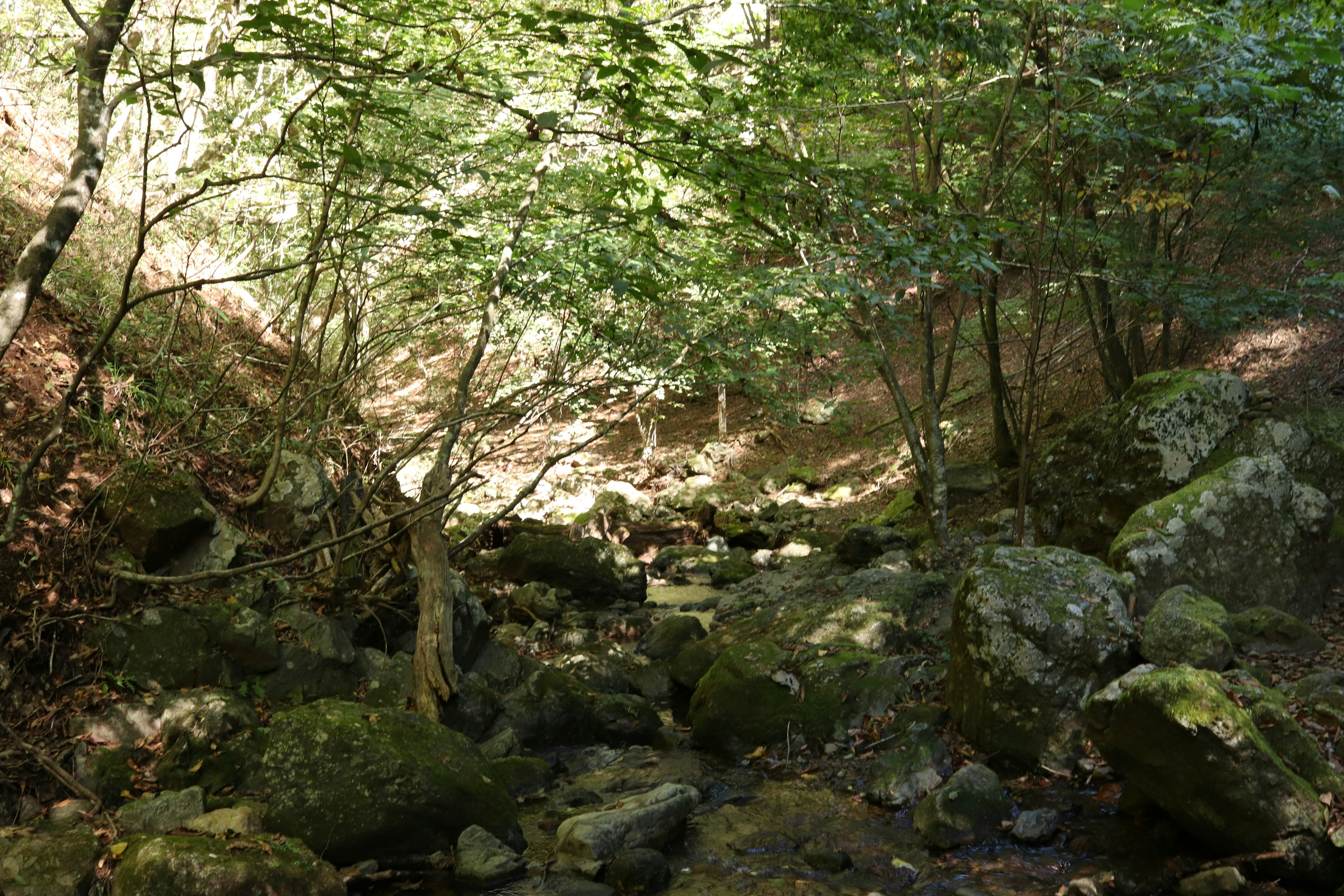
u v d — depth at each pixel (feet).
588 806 16.60
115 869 12.28
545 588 30.99
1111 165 30.17
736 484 54.70
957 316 34.47
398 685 18.81
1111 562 20.22
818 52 26.35
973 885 13.08
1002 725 16.75
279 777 14.47
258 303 32.42
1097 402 42.37
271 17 11.74
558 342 29.22
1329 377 33.86
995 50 25.22
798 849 14.73
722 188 15.67
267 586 18.56
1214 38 21.33
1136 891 12.61
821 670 19.53
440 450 20.63
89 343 20.62
